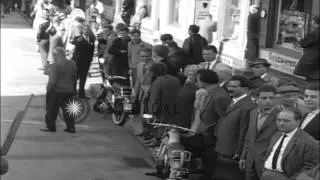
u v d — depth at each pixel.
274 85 10.48
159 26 25.45
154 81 12.81
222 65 12.84
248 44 16.98
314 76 12.70
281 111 8.13
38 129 15.16
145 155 13.37
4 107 17.33
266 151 8.48
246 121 9.52
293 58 14.98
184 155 10.53
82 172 11.90
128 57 16.75
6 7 42.19
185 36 22.59
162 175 11.56
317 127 8.34
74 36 19.75
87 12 27.02
